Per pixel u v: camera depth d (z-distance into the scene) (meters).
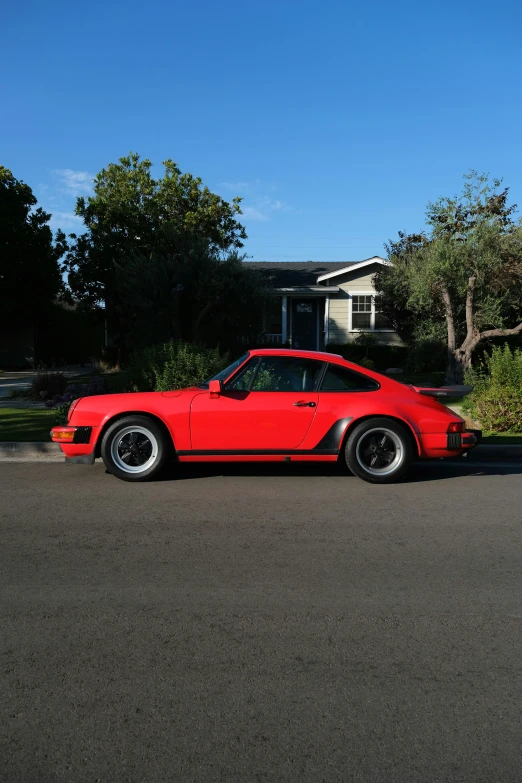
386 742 2.69
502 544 5.20
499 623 3.79
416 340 21.31
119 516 5.98
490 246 16.08
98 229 24.47
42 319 27.61
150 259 19.89
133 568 4.64
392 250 22.89
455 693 3.05
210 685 3.11
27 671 3.23
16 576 4.48
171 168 26.02
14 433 10.27
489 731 2.77
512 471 8.15
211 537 5.36
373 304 24.39
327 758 2.59
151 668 3.26
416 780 2.47
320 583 4.37
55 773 2.50
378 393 7.36
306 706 2.94
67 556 4.88
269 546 5.13
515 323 18.45
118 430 7.26
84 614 3.88
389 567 4.68
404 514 6.09
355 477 7.70
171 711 2.90
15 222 23.55
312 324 25.80
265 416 7.16
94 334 32.81
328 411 7.21
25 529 5.57
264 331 20.25
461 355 16.34
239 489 7.07
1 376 22.78
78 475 7.77
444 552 5.00
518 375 10.80
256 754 2.61
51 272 24.70
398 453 7.29
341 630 3.69
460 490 7.08
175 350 13.09
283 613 3.90
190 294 18.61
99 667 3.27
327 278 24.42
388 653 3.43
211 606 4.00
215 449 7.23
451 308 16.56
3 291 24.36
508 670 3.26
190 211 25.84
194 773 2.50
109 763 2.56
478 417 10.98
